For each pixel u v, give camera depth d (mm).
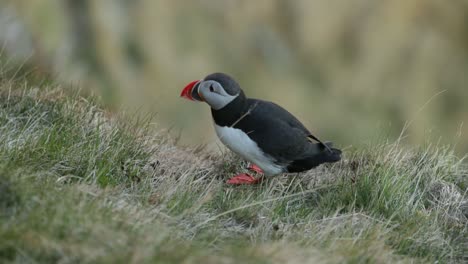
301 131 10789
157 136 12406
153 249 7484
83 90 13680
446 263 9672
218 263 7492
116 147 10742
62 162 9938
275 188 11023
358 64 27000
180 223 8859
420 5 27438
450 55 27203
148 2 23922
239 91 10609
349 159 12000
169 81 23469
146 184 10141
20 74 13570
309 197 11039
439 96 26516
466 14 28297
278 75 26172
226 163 11812
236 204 9938
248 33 26156
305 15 26875
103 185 9773
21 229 7340
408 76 26812
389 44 27062
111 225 7887
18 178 8281
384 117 26094
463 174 12109
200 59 24453
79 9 22281
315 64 26766
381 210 10508
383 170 10922
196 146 13023
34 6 20672
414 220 10250
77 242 7426
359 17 27234
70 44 21312
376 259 8656
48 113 11477
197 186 10422
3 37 19672
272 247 8086
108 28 22531
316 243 8844
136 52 23281
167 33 24125
